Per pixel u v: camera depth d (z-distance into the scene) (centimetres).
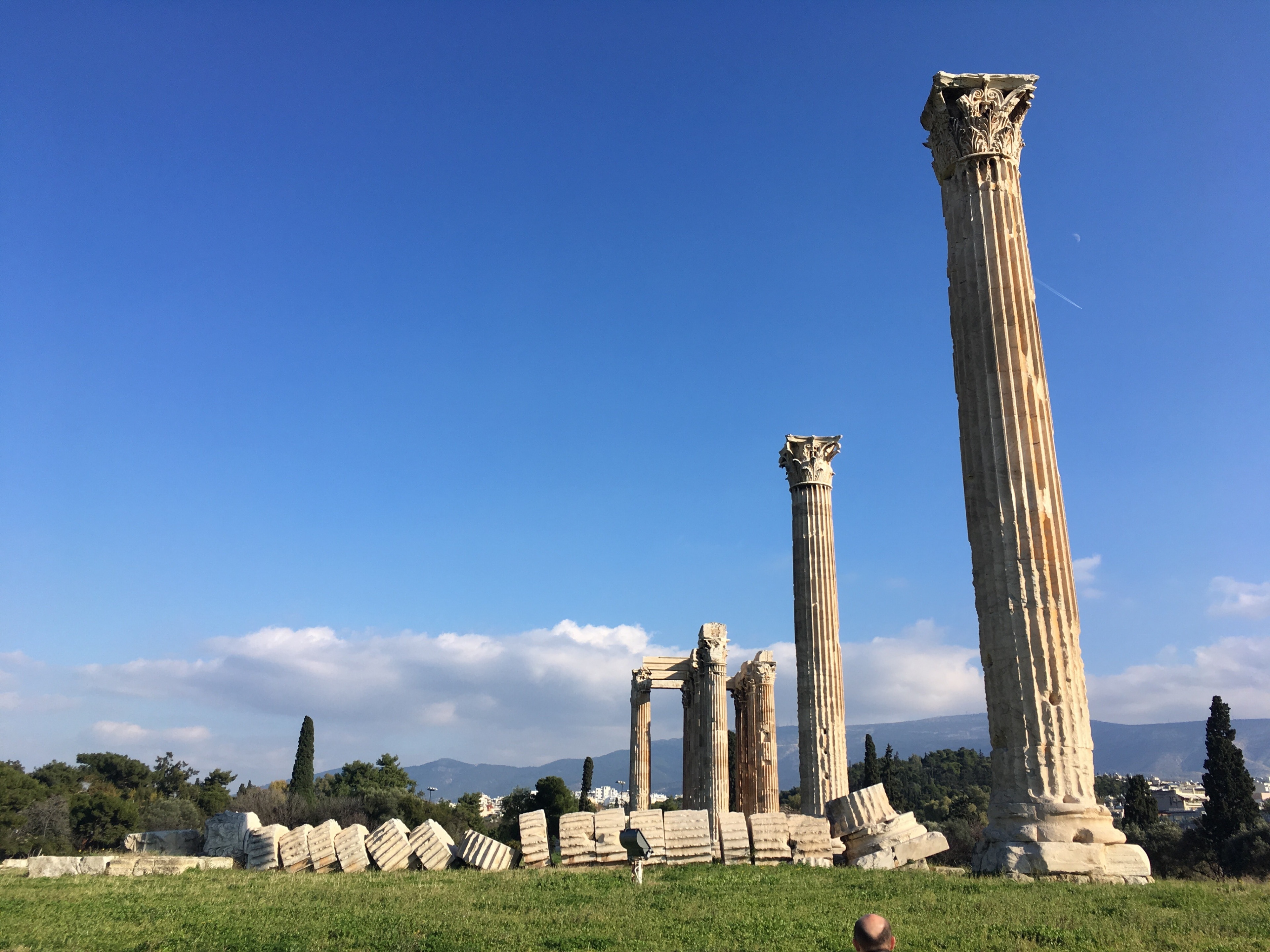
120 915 1503
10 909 1594
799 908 1448
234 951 1174
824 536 3550
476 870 2430
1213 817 5116
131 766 10331
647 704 5541
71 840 6988
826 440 3653
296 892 1820
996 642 1894
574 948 1151
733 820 2500
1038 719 1811
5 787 6900
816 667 3378
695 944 1153
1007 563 1905
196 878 2245
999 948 1086
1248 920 1248
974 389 2039
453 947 1157
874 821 2455
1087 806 1756
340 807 8206
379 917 1418
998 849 1792
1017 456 1950
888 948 577
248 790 8825
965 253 2120
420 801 9231
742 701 5306
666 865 2411
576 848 2475
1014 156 2181
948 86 2214
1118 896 1470
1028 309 2058
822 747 3291
